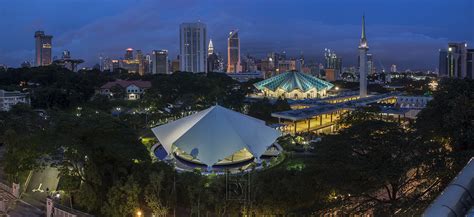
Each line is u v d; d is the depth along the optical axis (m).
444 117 61.22
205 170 84.06
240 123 94.12
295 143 107.69
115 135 75.81
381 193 54.56
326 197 50.97
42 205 75.44
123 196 67.44
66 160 74.81
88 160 73.00
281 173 65.75
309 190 51.88
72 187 73.12
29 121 116.94
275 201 61.06
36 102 188.12
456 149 58.88
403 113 141.88
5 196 80.19
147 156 75.75
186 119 99.06
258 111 161.00
